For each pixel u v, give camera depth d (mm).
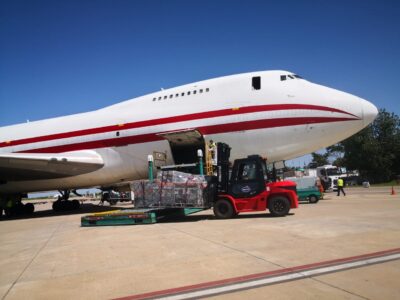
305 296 4086
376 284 4406
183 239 8625
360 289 4242
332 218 11211
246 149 16047
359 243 6922
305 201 22109
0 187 21844
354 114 14859
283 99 15656
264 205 12430
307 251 6406
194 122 16750
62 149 19500
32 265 6762
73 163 18078
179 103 17688
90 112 20578
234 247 7160
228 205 12812
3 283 5570
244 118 15938
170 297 4352
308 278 4773
